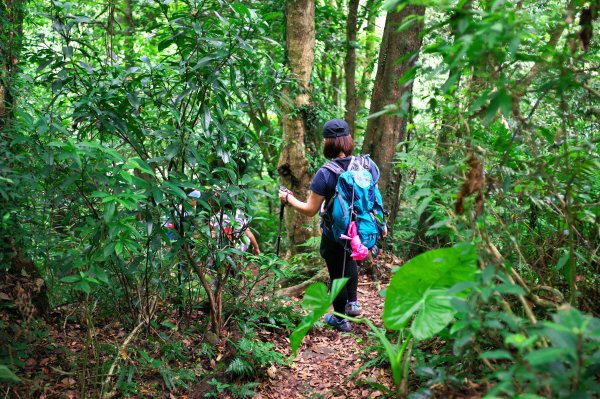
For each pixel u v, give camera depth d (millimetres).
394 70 5625
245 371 3211
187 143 3107
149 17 6586
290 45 5941
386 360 3209
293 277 5590
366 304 4832
